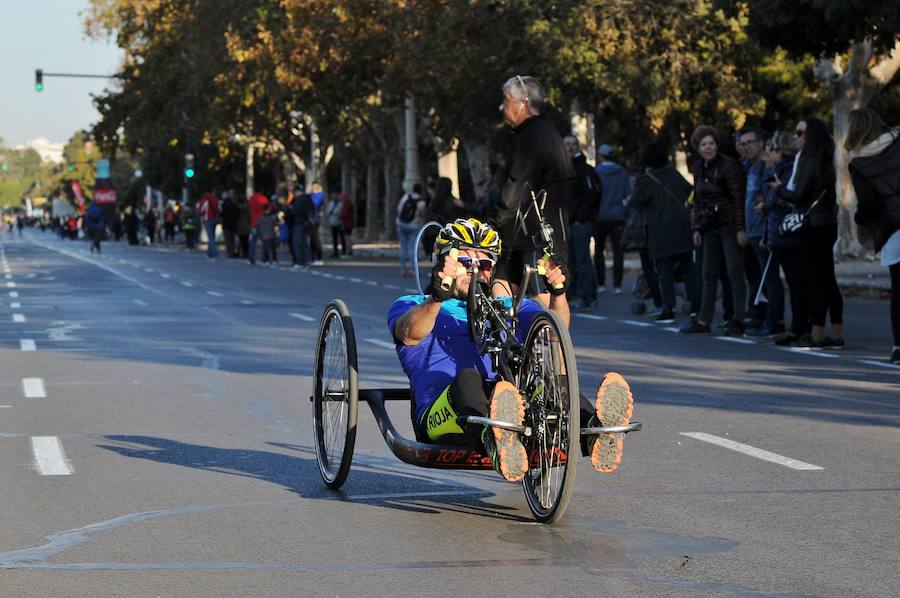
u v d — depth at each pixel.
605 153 48.41
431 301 14.05
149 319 39.91
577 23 67.38
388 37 80.31
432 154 114.75
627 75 67.75
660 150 35.94
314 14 83.25
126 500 14.73
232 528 13.38
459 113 78.12
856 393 22.75
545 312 13.10
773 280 31.11
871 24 40.66
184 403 22.39
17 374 26.39
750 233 31.52
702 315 32.84
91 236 119.69
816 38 43.50
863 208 25.62
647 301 43.78
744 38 69.62
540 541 12.73
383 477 16.00
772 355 28.36
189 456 17.52
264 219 82.19
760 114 74.06
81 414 21.19
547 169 17.92
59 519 13.77
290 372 26.70
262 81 99.75
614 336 32.84
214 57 112.81
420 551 12.40
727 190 31.41
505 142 82.94
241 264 83.62
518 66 70.94
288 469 16.61
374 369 26.55
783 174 28.92
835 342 29.34
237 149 142.50
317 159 125.69
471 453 14.02
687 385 23.97
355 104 100.12
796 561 11.96
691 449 17.62
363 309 42.84
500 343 14.00
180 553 12.38
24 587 11.22
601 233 48.09
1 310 43.72
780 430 19.12
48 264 85.81
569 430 12.69
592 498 14.62
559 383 12.96
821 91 78.50
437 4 75.69
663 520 13.56
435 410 13.99
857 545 12.53
